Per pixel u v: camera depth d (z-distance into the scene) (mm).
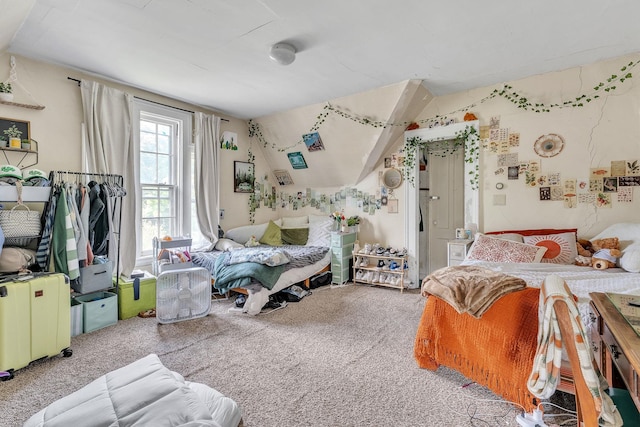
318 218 4980
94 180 3117
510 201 3441
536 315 1712
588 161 3047
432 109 3975
